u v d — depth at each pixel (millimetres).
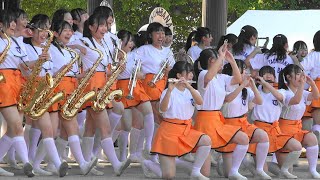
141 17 64125
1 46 18656
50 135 19234
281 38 23219
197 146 18875
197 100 18672
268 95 20375
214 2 38500
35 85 19016
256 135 19625
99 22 20109
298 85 20625
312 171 20469
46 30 19203
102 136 20016
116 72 20062
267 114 20297
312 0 64562
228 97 19562
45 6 59625
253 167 20250
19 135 18938
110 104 20938
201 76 19234
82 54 20109
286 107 20625
